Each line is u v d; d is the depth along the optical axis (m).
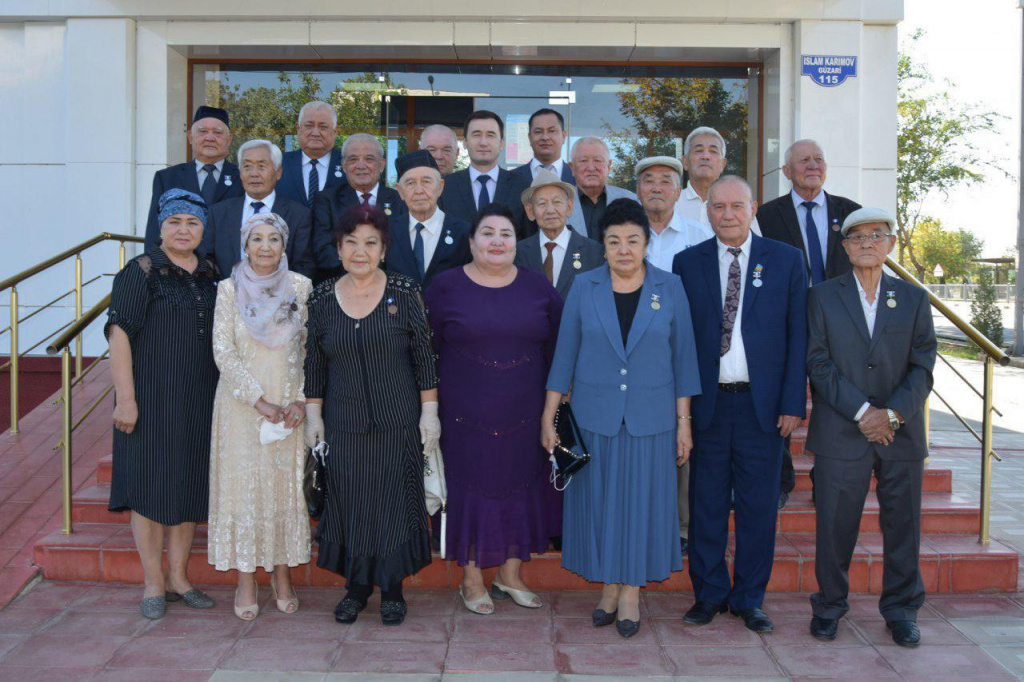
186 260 3.88
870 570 4.12
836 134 7.27
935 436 8.87
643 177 4.51
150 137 7.36
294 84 7.77
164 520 3.66
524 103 7.84
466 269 3.89
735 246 3.80
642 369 3.62
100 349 7.25
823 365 3.61
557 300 3.93
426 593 4.17
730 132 7.86
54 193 7.39
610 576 3.60
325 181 5.38
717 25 7.35
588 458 3.61
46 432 5.69
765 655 3.48
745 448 3.73
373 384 3.64
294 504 3.76
